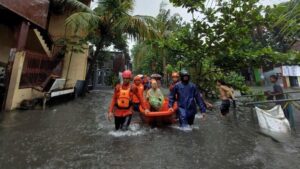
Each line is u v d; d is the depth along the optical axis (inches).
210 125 260.8
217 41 355.6
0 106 333.4
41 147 173.2
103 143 185.9
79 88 595.5
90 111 359.3
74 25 502.0
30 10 362.0
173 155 159.2
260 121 250.7
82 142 188.1
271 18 307.3
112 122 273.0
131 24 546.3
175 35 387.5
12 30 446.3
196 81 417.4
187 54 382.6
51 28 605.0
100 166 138.6
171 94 259.0
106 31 601.3
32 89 387.2
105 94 710.5
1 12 370.9
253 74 1132.5
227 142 191.2
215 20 343.0
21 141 187.3
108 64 1263.5
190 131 230.7
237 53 353.1
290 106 254.8
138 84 266.5
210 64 407.2
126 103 228.4
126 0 577.0
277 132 223.9
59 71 552.7
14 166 136.3
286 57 315.3
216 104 435.8
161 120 255.0
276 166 139.4
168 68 453.4
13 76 333.7
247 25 335.3
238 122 277.9
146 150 169.5
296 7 100.6
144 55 1059.9
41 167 135.5
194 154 161.3
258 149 171.8
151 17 572.1
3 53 478.6
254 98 382.0
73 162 144.4
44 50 498.3
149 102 273.9
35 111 334.0
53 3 560.1
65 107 393.1
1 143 179.9
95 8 599.5
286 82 1031.6
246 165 141.2
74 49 552.4
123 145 181.3
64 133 216.5
